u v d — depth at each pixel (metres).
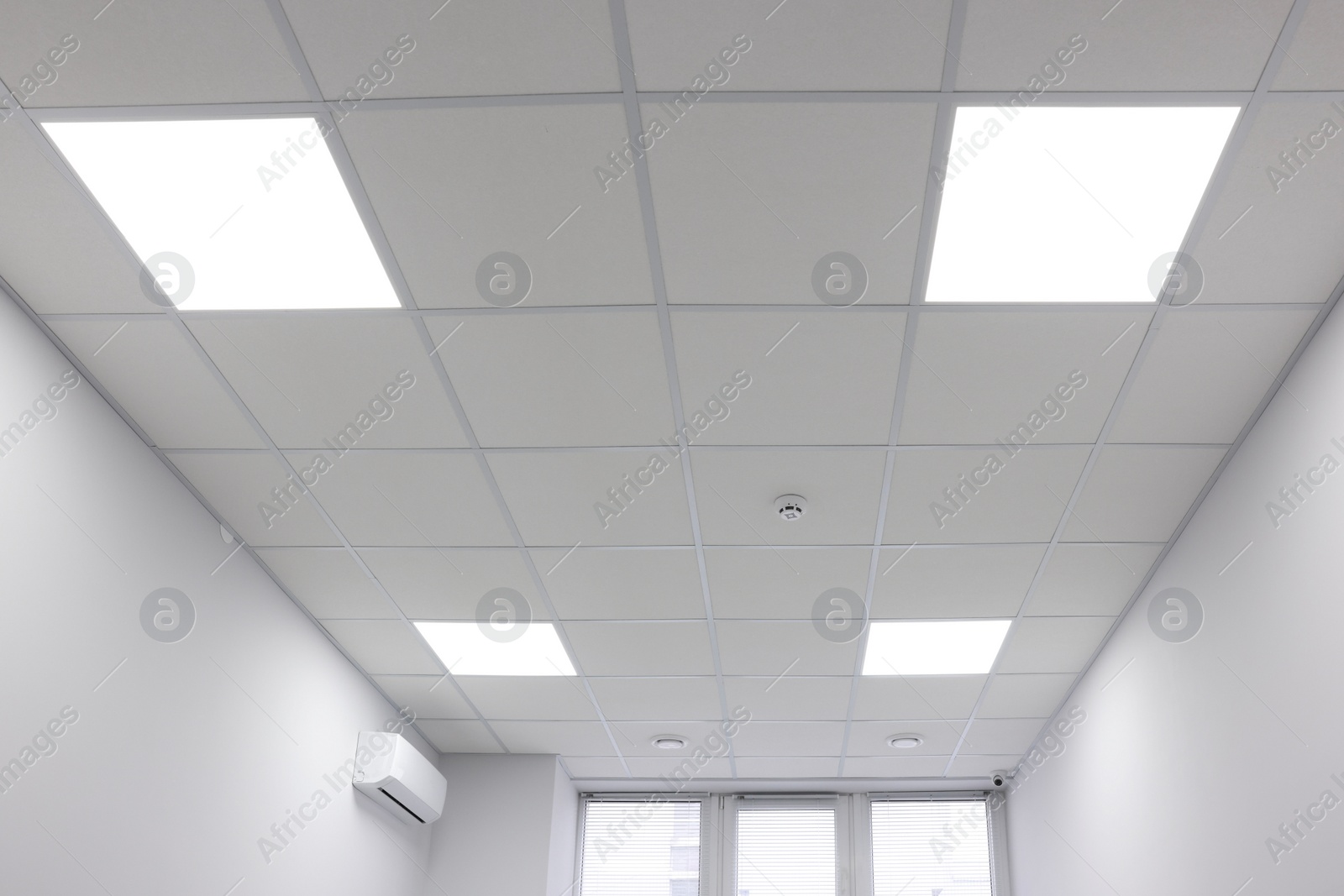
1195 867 4.36
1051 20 2.52
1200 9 2.49
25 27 2.59
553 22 2.56
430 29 2.58
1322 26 2.51
